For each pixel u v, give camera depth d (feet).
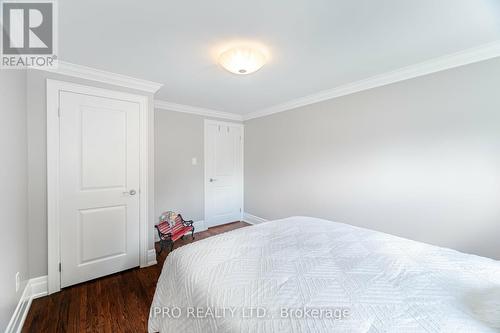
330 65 6.80
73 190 6.66
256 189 13.28
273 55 6.15
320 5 4.20
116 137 7.47
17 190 5.13
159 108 10.82
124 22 4.65
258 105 11.47
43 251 6.20
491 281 3.26
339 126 9.04
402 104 7.27
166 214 10.71
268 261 3.86
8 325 4.46
